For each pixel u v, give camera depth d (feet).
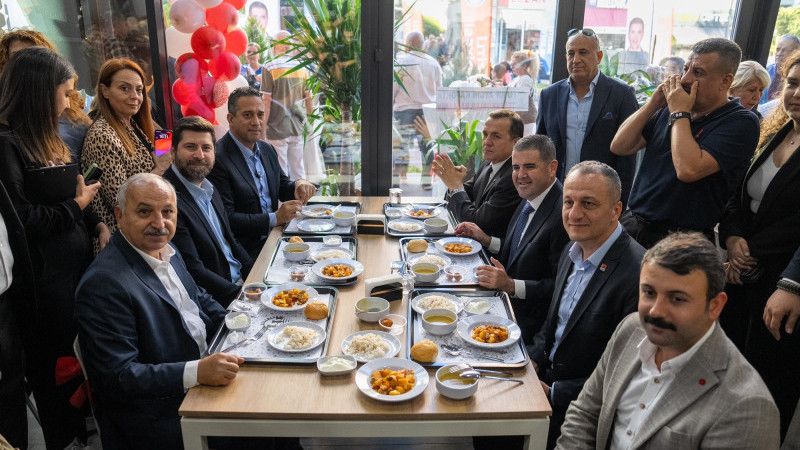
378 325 5.94
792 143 6.49
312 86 11.30
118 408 5.24
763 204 6.63
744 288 6.98
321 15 10.68
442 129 11.83
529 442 4.75
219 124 11.27
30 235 6.30
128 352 5.16
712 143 6.67
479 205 9.33
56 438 6.65
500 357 5.34
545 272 7.18
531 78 11.48
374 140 11.62
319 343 5.45
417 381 4.89
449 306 6.15
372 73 11.18
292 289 6.48
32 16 10.69
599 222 5.53
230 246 8.43
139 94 8.17
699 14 11.04
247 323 5.80
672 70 11.39
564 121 9.72
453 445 7.46
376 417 4.57
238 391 4.83
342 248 8.13
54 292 6.64
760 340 6.74
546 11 11.05
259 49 11.05
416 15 10.97
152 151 8.66
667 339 3.68
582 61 9.17
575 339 5.73
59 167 6.53
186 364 4.96
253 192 9.29
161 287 5.67
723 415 3.52
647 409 3.96
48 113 6.54
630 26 11.03
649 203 7.41
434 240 8.37
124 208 5.53
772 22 10.82
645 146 7.95
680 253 3.60
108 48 11.19
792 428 6.71
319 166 11.93
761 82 8.93
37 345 6.42
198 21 9.98
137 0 10.97
